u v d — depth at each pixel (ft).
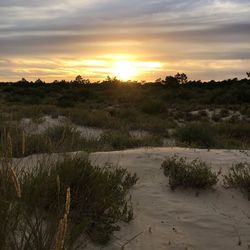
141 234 16.17
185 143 49.34
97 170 18.79
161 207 19.11
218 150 32.96
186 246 15.57
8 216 11.71
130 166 25.94
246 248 15.74
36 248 11.73
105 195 17.28
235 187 21.72
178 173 22.30
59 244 8.56
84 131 67.05
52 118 77.00
